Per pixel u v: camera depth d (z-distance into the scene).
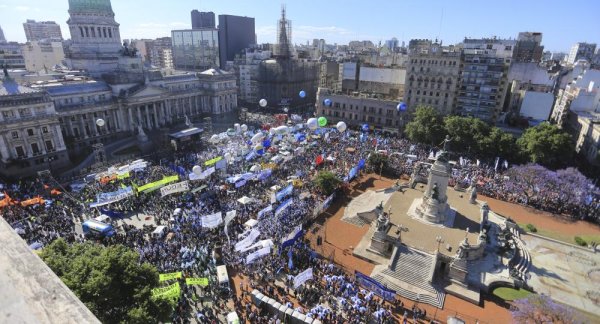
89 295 33.50
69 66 149.50
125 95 127.50
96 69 142.12
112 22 145.75
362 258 60.75
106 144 123.25
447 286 54.34
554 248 65.19
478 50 136.12
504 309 50.34
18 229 60.78
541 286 55.06
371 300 49.53
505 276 55.84
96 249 40.00
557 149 93.94
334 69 199.12
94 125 123.25
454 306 50.75
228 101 166.88
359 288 52.34
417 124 113.88
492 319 48.38
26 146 95.06
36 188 83.06
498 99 122.44
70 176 92.19
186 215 69.06
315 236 66.75
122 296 36.44
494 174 93.38
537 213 78.56
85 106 118.25
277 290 51.31
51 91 112.62
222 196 76.62
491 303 51.53
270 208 65.06
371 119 141.88
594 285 55.56
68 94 116.00
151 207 73.06
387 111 137.62
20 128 93.12
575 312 42.38
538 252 63.88
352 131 136.50
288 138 106.69
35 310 5.14
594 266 60.19
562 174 82.25
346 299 49.59
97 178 84.25
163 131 133.38
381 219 61.53
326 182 78.75
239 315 46.09
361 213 72.31
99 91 125.00
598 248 64.69
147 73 139.75
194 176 73.19
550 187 81.25
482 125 106.62
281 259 57.38
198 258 55.34
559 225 73.88
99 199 66.44
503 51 150.12
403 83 150.00
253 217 68.75
